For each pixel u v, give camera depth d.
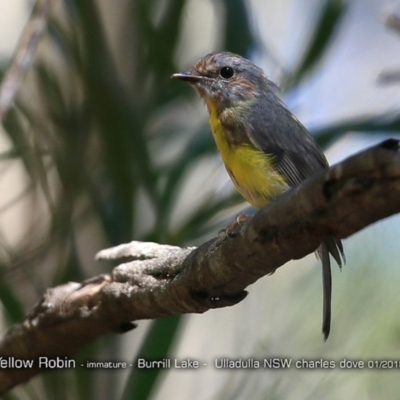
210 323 12.79
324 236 5.09
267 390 9.23
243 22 10.23
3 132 11.32
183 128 10.94
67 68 10.41
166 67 10.61
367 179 4.49
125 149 9.77
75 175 10.08
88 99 10.04
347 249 11.05
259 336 10.57
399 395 11.70
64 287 8.04
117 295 7.33
